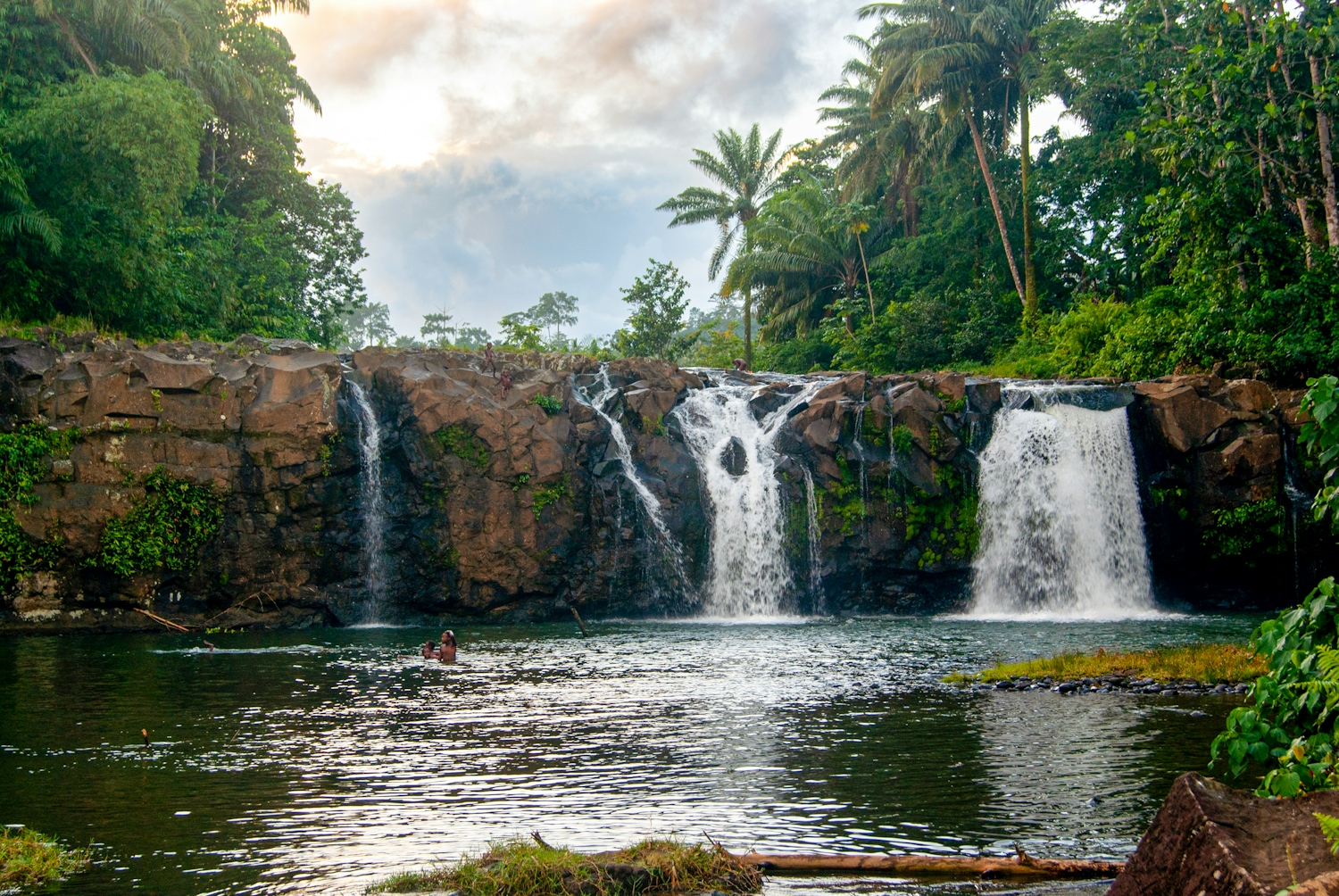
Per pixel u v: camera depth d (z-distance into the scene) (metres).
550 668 20.22
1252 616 30.95
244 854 8.62
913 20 54.94
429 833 9.20
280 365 30.12
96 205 32.59
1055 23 47.16
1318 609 6.93
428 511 30.61
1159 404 32.75
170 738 13.38
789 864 8.07
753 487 33.31
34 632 27.22
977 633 26.38
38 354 28.00
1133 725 13.54
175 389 28.50
